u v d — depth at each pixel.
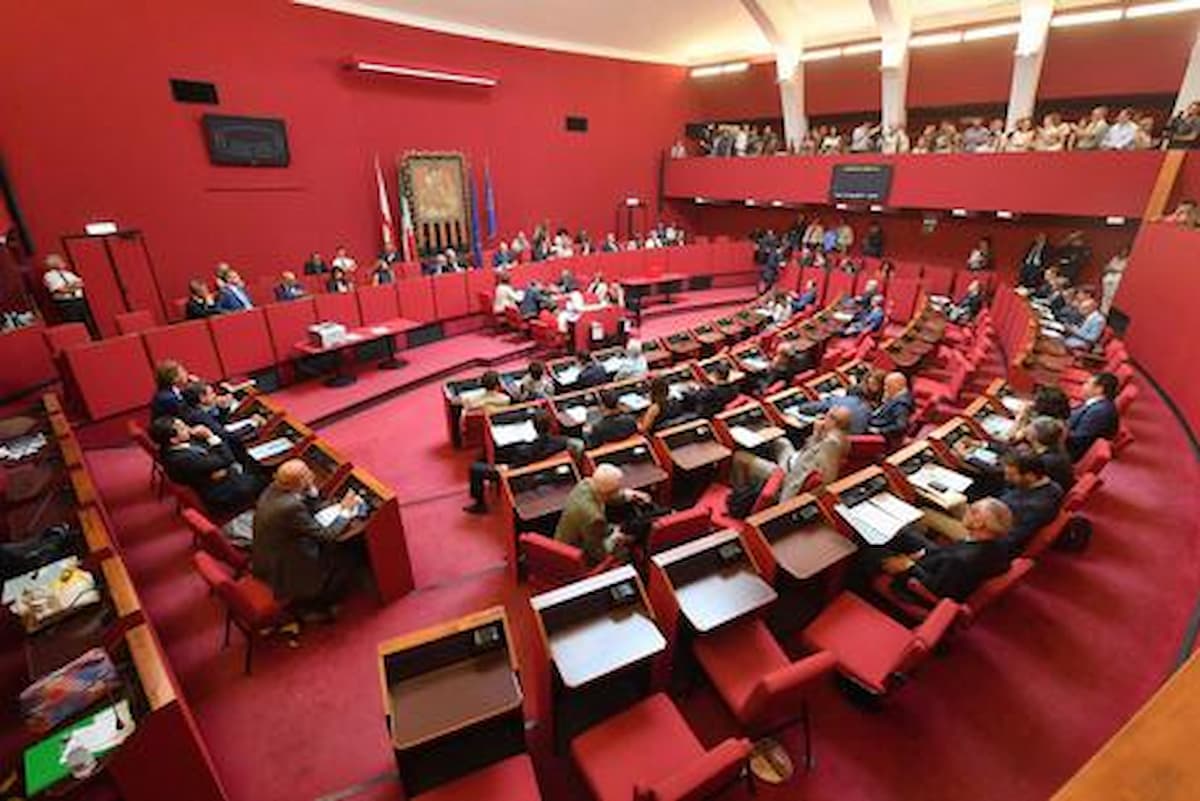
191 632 5.17
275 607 4.75
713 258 19.67
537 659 3.65
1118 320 10.95
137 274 11.70
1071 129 13.45
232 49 12.10
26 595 4.00
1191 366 7.96
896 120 16.22
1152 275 9.85
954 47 15.15
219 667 4.80
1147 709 1.30
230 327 10.02
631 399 7.92
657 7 15.83
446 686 3.19
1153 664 4.35
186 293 12.39
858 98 17.64
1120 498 6.16
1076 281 14.37
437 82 15.42
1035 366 9.04
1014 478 4.75
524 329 13.90
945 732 3.95
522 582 5.80
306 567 4.86
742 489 5.93
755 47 18.94
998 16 13.99
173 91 11.55
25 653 3.97
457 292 14.18
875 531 4.50
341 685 4.64
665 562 3.86
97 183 11.04
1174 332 8.70
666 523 4.51
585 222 19.81
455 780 3.17
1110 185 12.56
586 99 18.61
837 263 17.86
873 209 18.03
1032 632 4.64
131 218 11.51
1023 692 4.19
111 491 7.48
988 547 4.01
